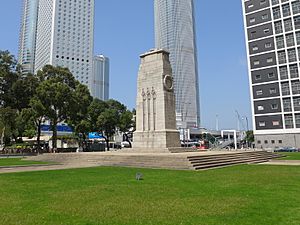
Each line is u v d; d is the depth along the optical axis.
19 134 77.38
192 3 196.25
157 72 38.62
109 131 73.25
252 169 23.42
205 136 128.75
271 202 10.95
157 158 27.45
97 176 19.33
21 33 169.38
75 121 64.19
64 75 62.16
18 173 21.44
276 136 70.50
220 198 11.76
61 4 151.62
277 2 73.69
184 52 183.62
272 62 72.94
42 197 12.18
